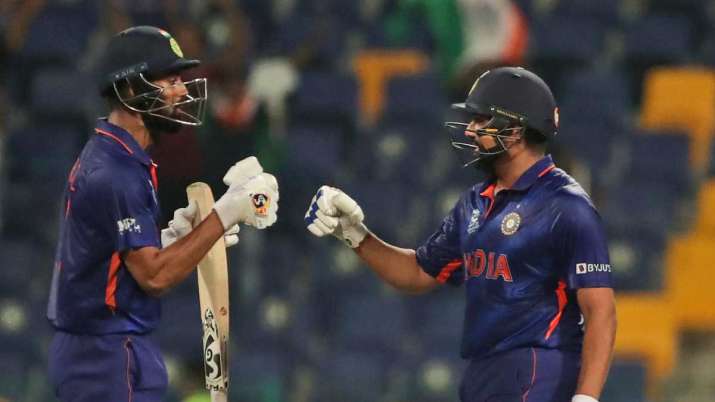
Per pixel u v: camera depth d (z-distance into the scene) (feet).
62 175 144.05
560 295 57.88
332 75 154.81
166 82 57.88
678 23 169.37
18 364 125.39
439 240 63.31
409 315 130.82
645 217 138.51
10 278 133.28
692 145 152.05
